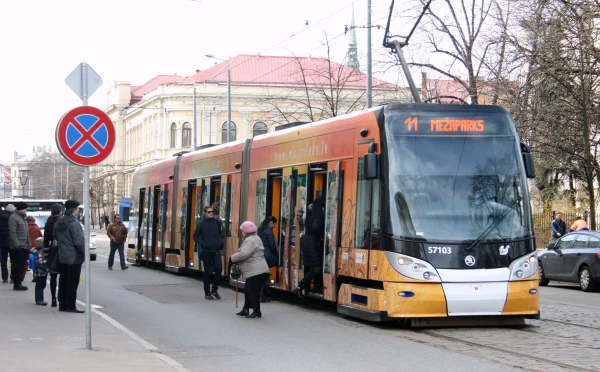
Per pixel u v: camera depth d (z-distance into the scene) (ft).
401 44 77.82
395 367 31.01
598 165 87.04
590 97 82.38
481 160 42.47
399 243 40.93
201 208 74.90
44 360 31.22
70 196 301.63
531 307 41.52
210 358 33.50
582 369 30.22
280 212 56.44
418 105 43.11
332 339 38.70
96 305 54.03
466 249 40.81
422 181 41.78
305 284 50.93
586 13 79.25
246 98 225.76
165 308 52.44
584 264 71.41
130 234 105.19
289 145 55.42
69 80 33.81
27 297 57.72
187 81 249.34
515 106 85.87
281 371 30.48
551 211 110.01
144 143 263.90
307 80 168.45
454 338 38.55
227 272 66.28
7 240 69.82
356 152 45.47
